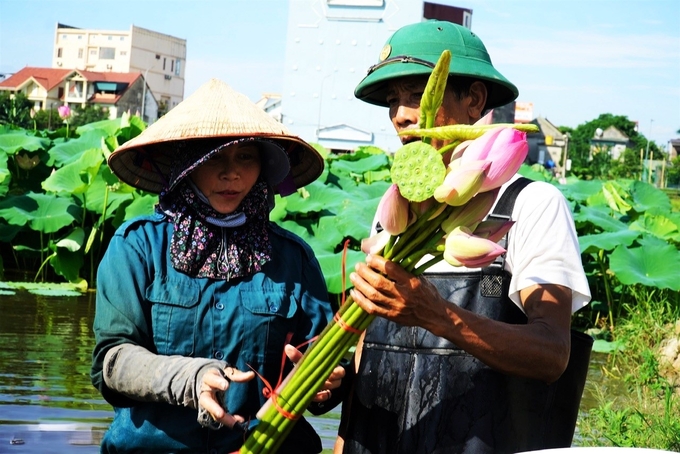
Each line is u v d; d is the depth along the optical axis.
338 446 2.81
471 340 2.27
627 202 11.79
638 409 5.18
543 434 2.51
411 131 2.12
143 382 2.37
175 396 2.32
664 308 9.28
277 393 2.36
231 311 2.57
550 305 2.40
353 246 9.80
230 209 2.60
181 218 2.59
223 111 2.59
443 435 2.49
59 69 88.75
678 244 11.22
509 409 2.48
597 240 9.40
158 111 92.00
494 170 2.07
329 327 2.32
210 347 2.55
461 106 2.64
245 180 2.60
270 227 2.78
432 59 2.57
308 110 39.69
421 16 38.31
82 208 10.33
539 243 2.44
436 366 2.53
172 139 2.54
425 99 2.12
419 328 2.58
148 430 2.56
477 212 2.14
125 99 86.00
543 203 2.47
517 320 2.51
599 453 2.04
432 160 2.06
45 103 85.69
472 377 2.49
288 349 2.46
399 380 2.59
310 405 2.76
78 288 9.76
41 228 9.84
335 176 11.29
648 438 4.54
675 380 6.99
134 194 10.36
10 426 4.67
